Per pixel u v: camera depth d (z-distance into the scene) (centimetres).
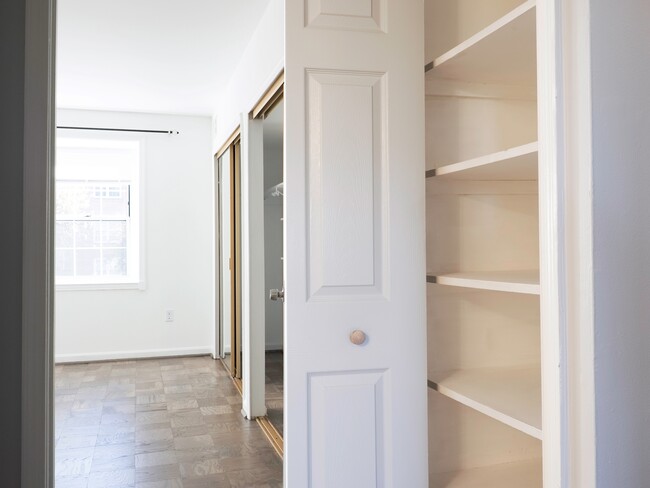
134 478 283
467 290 216
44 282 139
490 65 194
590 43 109
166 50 389
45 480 139
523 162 166
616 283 110
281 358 575
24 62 139
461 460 215
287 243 187
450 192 213
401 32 195
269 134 516
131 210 589
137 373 512
